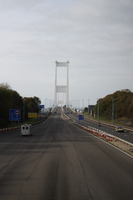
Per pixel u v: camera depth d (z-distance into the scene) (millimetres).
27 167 24234
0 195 15156
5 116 107188
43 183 18078
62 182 18391
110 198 14656
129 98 174000
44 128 99875
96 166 24828
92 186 17312
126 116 165125
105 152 35594
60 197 14773
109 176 20406
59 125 121625
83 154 33406
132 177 20078
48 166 24750
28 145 44125
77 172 21938
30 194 15328
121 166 24875
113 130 96438
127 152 35875
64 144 45875
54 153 34250
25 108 171875
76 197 14797
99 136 65375
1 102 104938
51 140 53562
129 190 16375
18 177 19969
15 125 108375
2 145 44000
